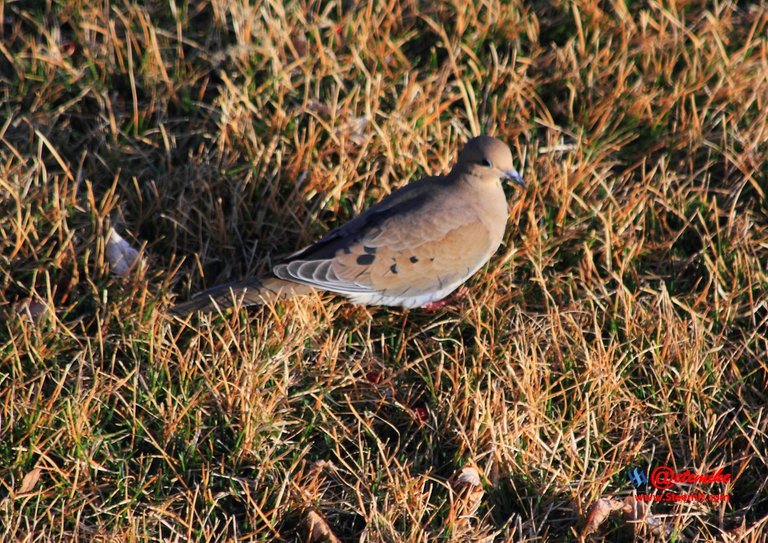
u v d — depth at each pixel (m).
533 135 12.41
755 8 13.84
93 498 8.62
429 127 12.27
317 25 13.41
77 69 12.86
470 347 10.17
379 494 8.79
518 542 8.55
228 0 13.41
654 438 9.43
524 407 9.35
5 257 10.37
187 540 8.27
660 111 12.60
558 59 12.99
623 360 9.96
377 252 9.84
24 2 13.66
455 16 13.67
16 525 8.17
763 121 12.19
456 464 9.02
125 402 9.09
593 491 8.80
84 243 10.80
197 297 9.76
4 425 8.93
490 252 10.41
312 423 9.30
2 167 11.22
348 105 12.30
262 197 11.28
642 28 13.34
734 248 10.95
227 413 9.23
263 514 8.52
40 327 9.70
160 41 13.26
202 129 12.12
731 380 9.93
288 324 10.02
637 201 11.27
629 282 10.89
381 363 10.01
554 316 10.11
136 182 11.18
